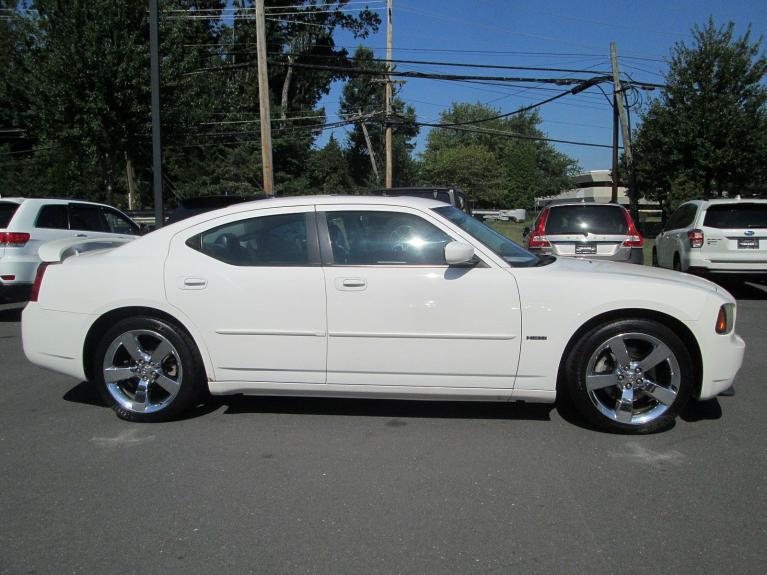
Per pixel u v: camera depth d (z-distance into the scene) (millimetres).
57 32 15672
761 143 19484
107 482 3861
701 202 11625
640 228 28578
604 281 4461
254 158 36938
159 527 3324
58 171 27828
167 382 4809
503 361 4480
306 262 4637
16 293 8984
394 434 4613
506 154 76812
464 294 4457
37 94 16125
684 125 20188
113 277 4773
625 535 3211
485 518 3395
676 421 4844
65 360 4914
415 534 3238
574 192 83062
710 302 4418
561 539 3182
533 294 4430
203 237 4793
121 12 15961
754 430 4648
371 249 4629
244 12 38000
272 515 3441
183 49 17594
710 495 3639
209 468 4055
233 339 4660
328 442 4473
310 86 47156
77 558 3047
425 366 4527
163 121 17078
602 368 4559
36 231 9180
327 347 4582
